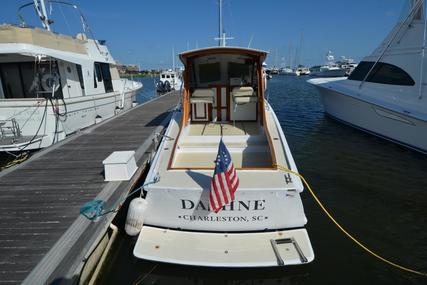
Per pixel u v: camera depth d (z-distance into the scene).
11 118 6.91
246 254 2.97
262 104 5.27
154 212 3.30
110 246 3.59
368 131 9.43
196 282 3.25
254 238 3.17
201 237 3.21
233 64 6.05
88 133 7.20
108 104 10.54
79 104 8.41
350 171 6.66
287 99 19.22
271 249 3.02
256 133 5.33
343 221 4.66
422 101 7.42
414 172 6.52
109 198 3.80
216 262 2.89
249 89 5.80
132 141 6.45
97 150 5.85
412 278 3.41
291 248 3.02
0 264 2.70
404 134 7.88
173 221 3.30
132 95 13.69
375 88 9.10
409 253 3.87
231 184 2.97
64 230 3.17
